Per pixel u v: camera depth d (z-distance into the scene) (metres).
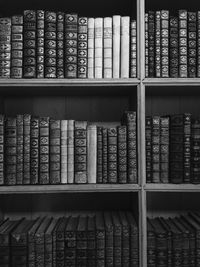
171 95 1.31
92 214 1.30
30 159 1.03
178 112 1.32
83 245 1.01
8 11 1.21
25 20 1.02
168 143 1.05
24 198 1.30
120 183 1.02
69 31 1.03
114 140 1.04
